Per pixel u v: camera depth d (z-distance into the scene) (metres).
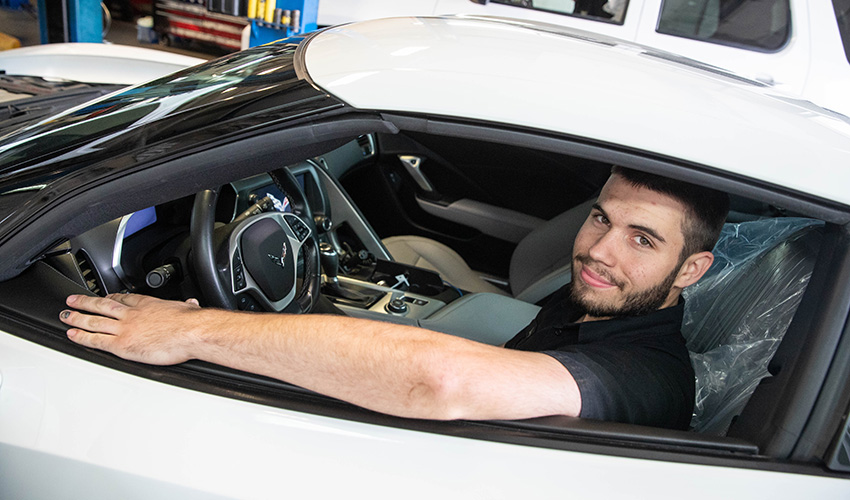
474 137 0.90
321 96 0.93
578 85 0.94
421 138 2.80
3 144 1.19
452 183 2.88
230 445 0.87
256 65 1.16
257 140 0.92
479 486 0.85
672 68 1.16
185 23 5.58
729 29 3.71
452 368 0.84
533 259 2.32
